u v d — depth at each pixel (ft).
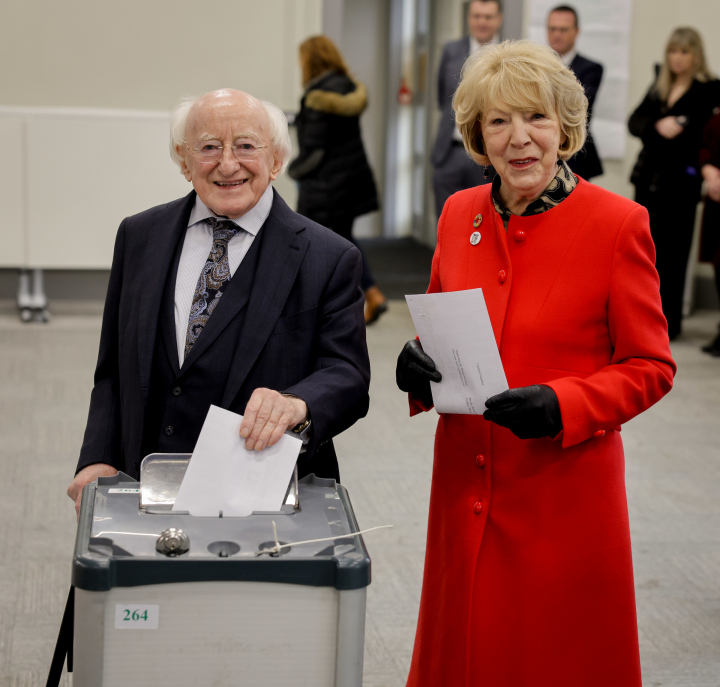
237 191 5.49
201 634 4.00
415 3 30.42
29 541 10.16
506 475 5.31
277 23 20.38
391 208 32.27
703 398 16.16
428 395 5.54
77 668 3.97
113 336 6.10
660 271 19.58
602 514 5.22
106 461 5.76
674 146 18.90
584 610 5.21
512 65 4.92
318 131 19.04
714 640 8.73
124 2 19.69
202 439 4.52
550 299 5.17
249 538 4.20
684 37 18.63
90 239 19.56
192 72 20.22
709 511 11.61
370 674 7.98
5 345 17.57
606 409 4.94
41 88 19.70
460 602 5.42
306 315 5.64
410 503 11.60
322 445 5.83
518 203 5.34
